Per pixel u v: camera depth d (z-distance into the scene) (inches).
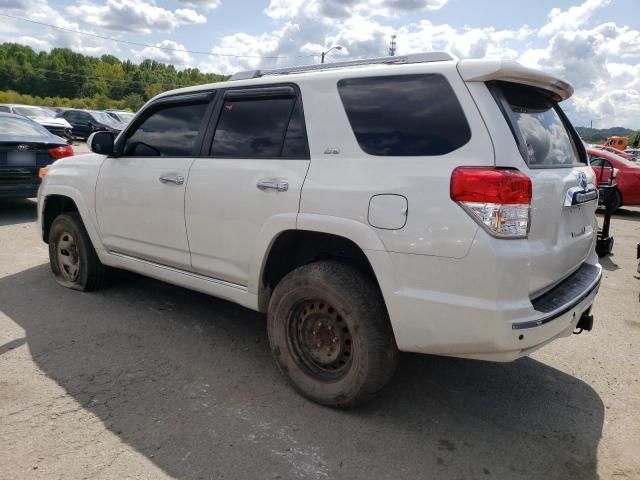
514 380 139.7
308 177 117.3
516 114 108.5
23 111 908.6
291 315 123.1
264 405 120.3
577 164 132.1
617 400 131.0
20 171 298.8
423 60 119.5
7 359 137.2
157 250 156.0
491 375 141.9
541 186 102.1
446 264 98.4
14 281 201.2
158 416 113.9
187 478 95.0
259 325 167.9
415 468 101.1
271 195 122.6
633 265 274.5
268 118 130.5
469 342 98.8
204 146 142.8
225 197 132.6
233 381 130.9
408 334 104.9
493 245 94.4
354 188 109.3
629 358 156.1
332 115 118.3
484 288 95.5
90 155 184.2
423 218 100.2
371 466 101.0
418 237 100.7
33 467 95.6
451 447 108.4
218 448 103.8
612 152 499.5
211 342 153.5
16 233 279.6
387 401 125.6
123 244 167.5
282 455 102.7
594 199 134.0
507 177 94.4
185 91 153.3
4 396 118.8
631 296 218.8
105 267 189.3
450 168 98.9
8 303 177.8
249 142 133.1
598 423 120.1
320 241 124.3
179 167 145.8
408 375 139.9
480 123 99.5
